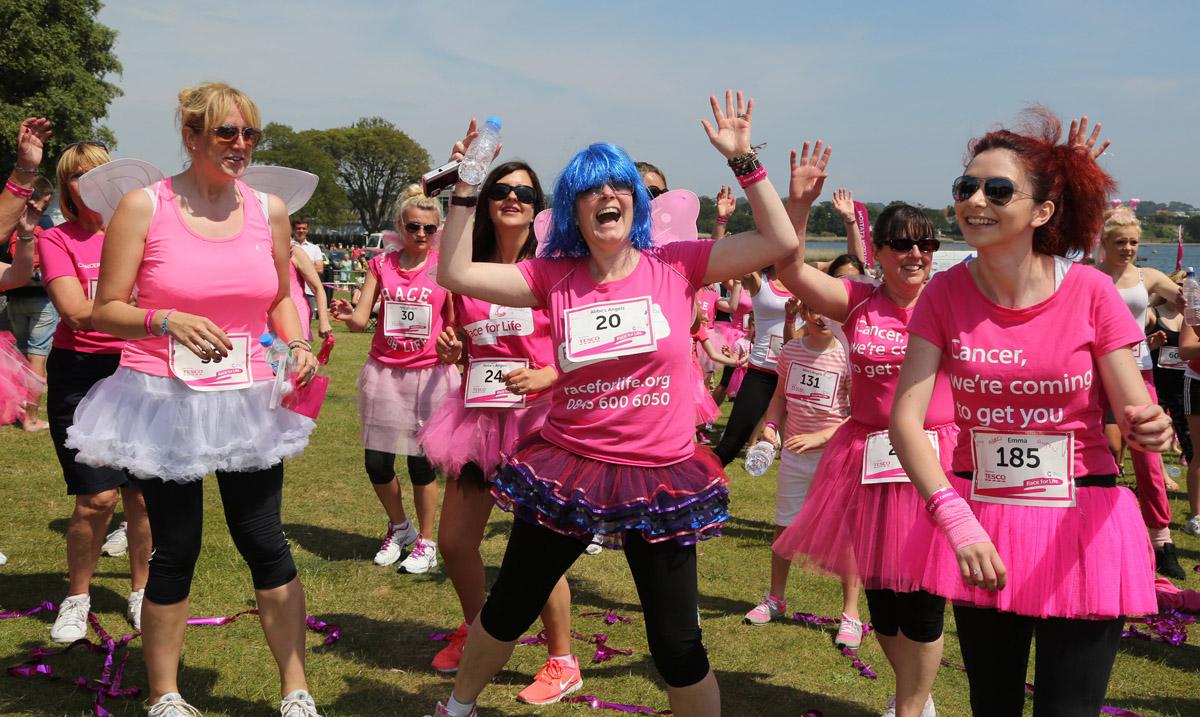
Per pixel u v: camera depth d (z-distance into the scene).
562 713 3.62
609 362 2.81
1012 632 2.63
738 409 5.58
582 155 2.83
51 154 39.00
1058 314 2.48
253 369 3.27
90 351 4.09
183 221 3.14
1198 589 5.45
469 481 3.89
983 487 2.57
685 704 2.86
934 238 3.36
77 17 40.56
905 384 2.60
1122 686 4.08
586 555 5.76
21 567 4.98
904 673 3.22
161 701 3.24
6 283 4.31
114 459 3.09
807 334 4.78
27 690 3.59
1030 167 2.43
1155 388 6.97
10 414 4.60
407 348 5.30
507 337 3.92
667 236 4.30
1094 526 2.47
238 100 3.10
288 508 6.51
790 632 4.59
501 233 3.84
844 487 3.48
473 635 3.08
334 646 4.20
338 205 105.00
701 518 2.78
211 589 4.77
